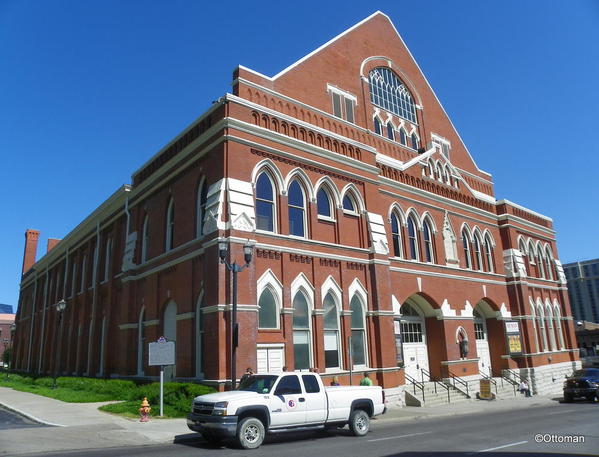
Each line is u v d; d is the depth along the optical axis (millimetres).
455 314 29188
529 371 32906
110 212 32000
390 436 13836
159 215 25188
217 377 17281
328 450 11305
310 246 21516
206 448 11922
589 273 121562
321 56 26438
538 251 40062
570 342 40000
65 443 12203
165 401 17688
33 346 48250
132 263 26562
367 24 31125
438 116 35375
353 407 14273
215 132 20562
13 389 28703
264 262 19672
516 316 34219
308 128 23078
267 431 12422
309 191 22281
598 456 9758
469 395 27188
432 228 29844
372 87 30328
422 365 27922
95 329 31219
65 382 27859
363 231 24312
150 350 16734
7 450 11297
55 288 44250
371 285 23734
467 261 32188
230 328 17672
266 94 22125
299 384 13422
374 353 22906
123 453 11117
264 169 21000
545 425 15422
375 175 25688
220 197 19109
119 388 22156
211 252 18891
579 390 25672
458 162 35625
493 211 36250
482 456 10031
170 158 24672
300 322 20531
